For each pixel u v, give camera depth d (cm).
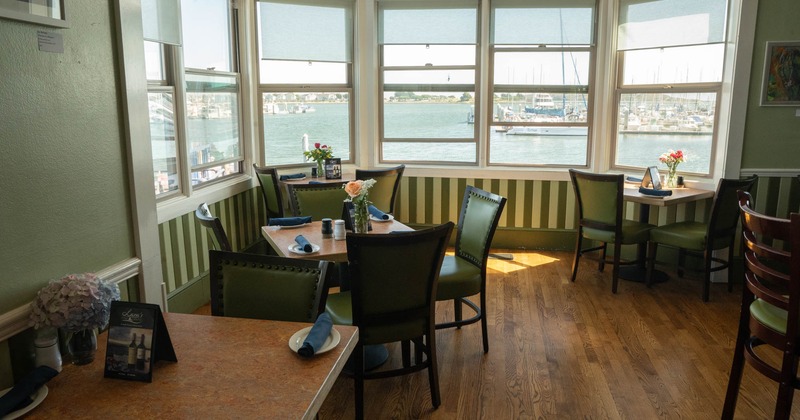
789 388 211
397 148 593
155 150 384
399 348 353
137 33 227
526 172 561
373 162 585
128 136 223
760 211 465
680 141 509
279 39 537
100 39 207
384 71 579
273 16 531
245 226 517
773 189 461
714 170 486
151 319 157
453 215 585
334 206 416
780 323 215
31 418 138
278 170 560
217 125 477
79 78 197
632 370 319
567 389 299
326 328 177
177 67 401
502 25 549
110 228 217
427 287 265
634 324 387
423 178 583
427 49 569
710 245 425
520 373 317
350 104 581
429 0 555
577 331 375
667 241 446
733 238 445
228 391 148
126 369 155
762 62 444
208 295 445
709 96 484
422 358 327
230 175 506
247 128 521
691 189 483
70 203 195
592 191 451
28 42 174
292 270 212
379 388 301
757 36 441
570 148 566
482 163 577
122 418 138
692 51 490
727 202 419
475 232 341
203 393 148
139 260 231
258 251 541
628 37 521
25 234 176
